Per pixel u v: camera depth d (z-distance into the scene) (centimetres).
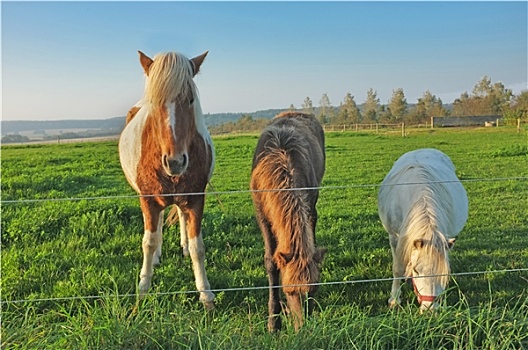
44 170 1366
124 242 582
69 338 290
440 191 414
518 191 947
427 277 344
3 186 1015
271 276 373
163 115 374
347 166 1398
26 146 2527
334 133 3019
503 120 3447
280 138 415
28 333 294
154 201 435
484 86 4803
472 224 701
